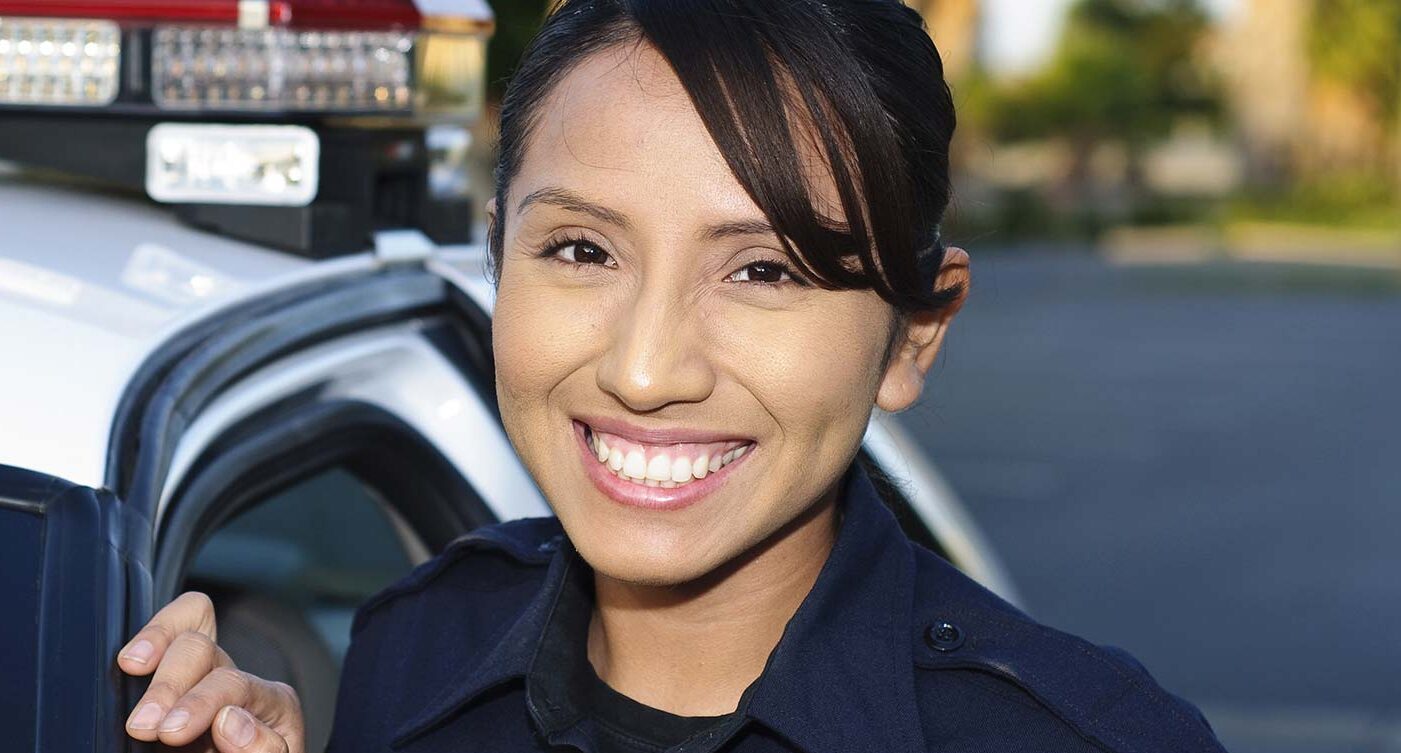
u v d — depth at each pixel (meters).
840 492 1.38
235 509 1.47
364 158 1.64
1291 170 38.25
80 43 1.51
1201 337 18.98
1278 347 18.19
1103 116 36.12
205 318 1.41
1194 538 9.15
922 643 1.30
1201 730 1.28
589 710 1.35
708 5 1.17
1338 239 34.56
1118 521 9.62
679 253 1.18
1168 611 7.62
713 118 1.15
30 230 1.47
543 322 1.23
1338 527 9.47
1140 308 21.88
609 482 1.24
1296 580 8.20
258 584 2.08
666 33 1.17
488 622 1.49
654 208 1.17
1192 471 11.26
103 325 1.35
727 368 1.20
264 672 1.88
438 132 1.81
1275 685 6.61
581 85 1.21
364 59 1.56
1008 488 10.62
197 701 1.21
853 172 1.18
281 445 1.48
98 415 1.25
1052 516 9.76
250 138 1.55
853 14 1.20
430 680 1.47
